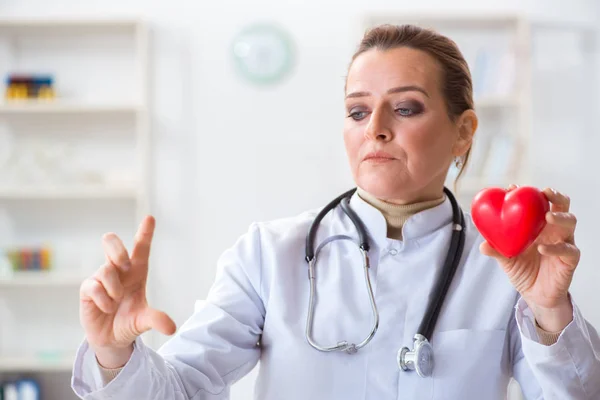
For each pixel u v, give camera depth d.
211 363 1.22
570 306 1.10
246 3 4.39
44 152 4.21
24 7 4.38
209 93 4.38
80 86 4.34
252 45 4.37
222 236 4.38
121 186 4.32
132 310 1.00
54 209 4.37
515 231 1.03
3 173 4.23
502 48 4.34
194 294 4.38
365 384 1.19
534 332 1.12
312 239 1.31
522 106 4.14
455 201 1.36
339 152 4.38
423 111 1.23
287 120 4.38
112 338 1.01
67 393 4.36
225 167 4.39
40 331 4.36
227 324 1.25
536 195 1.04
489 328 1.23
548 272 1.05
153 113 4.37
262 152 4.39
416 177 1.24
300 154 4.38
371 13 4.23
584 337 1.11
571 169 4.39
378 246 1.30
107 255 0.99
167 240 4.37
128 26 4.26
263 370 1.25
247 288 1.28
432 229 1.31
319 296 1.26
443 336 1.21
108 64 4.34
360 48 1.29
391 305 1.25
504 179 4.14
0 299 4.36
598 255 4.38
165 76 4.38
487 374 1.21
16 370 4.29
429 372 1.18
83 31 4.32
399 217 1.32
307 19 4.39
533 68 4.39
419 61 1.24
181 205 4.38
